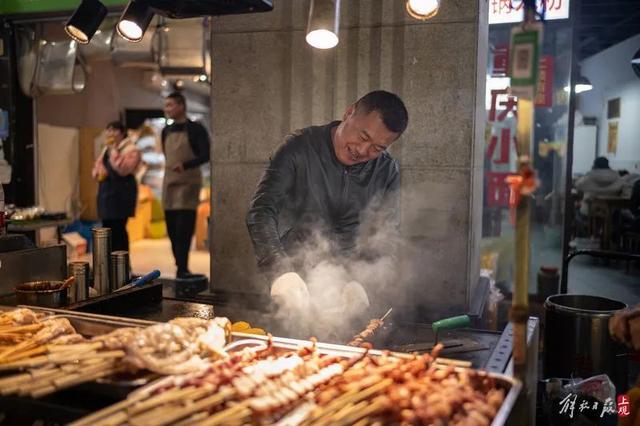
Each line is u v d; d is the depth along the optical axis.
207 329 1.90
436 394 1.56
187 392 1.51
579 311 3.19
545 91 5.30
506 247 5.93
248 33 3.93
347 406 1.52
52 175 8.11
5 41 5.87
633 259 3.56
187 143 6.32
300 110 3.88
